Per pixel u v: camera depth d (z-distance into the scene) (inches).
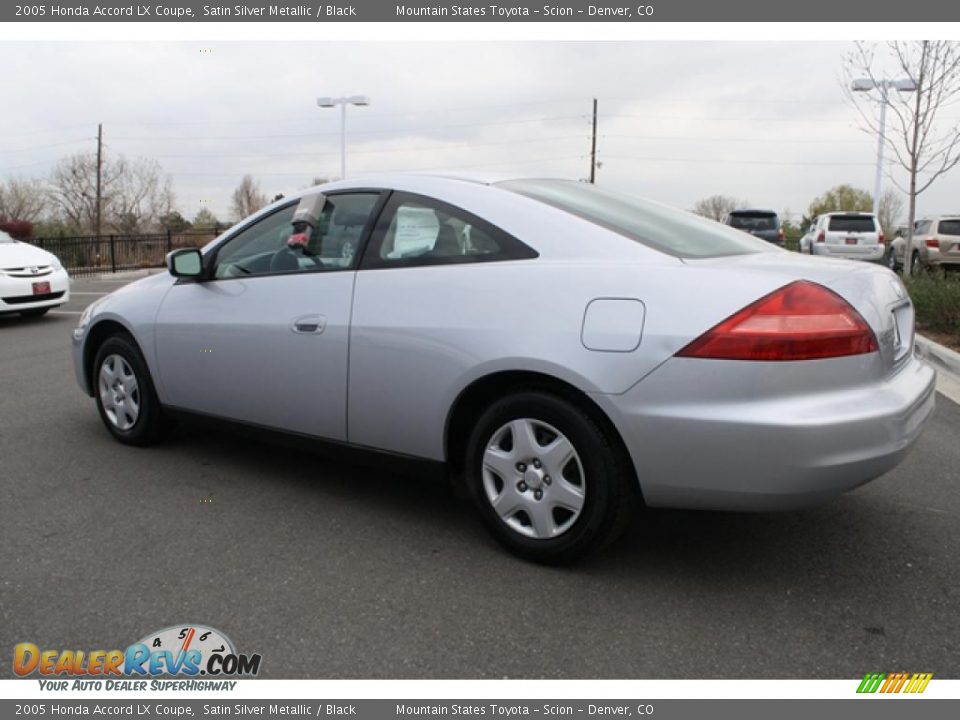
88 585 105.7
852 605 100.6
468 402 116.8
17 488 143.1
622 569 111.0
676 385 95.7
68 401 212.1
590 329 101.2
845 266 108.7
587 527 104.9
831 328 94.0
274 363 134.4
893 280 113.7
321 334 127.2
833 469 92.2
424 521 128.7
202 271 149.2
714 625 96.0
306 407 131.7
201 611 99.2
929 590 104.3
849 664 87.9
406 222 124.7
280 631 94.7
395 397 119.6
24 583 106.2
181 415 155.6
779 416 91.4
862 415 93.5
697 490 97.6
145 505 135.1
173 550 116.9
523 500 110.6
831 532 123.2
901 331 112.6
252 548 117.8
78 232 1226.6
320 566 111.9
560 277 106.6
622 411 98.7
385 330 119.4
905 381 106.4
